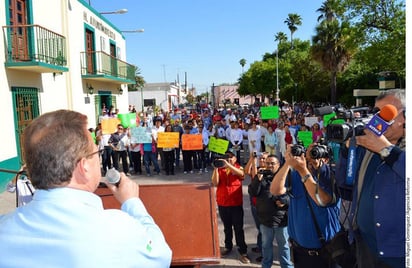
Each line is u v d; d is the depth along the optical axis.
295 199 3.35
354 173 2.46
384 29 14.74
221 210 5.27
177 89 67.62
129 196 1.57
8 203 8.27
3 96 9.84
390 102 2.20
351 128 2.45
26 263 1.19
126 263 1.24
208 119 18.73
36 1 11.75
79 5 15.55
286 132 11.43
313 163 3.20
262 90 50.47
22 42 11.07
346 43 16.23
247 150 14.00
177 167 12.74
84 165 1.35
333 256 2.86
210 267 5.01
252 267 5.00
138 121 17.02
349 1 14.92
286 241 4.24
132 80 21.67
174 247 2.01
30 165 1.32
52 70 11.46
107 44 19.72
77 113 1.46
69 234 1.21
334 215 3.21
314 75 36.47
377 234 2.15
